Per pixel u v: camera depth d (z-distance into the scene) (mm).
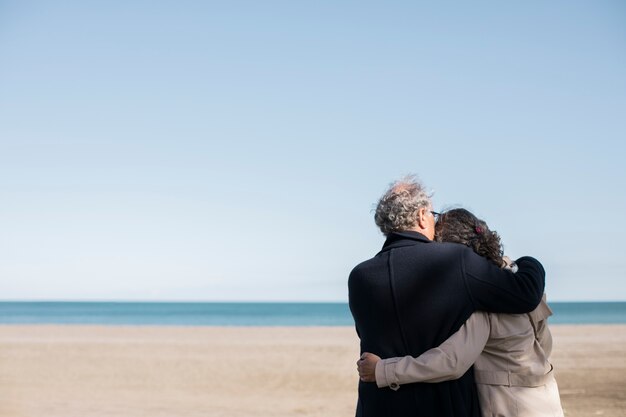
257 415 8680
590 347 16875
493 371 3100
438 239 3271
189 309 132625
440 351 2904
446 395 2934
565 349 16250
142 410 9047
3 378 12297
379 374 2938
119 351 17078
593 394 9531
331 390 10992
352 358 15438
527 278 3041
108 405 9492
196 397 10273
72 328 31016
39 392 10734
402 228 3205
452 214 3293
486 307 3027
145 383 11734
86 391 10867
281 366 13922
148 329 30203
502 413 3051
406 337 3016
